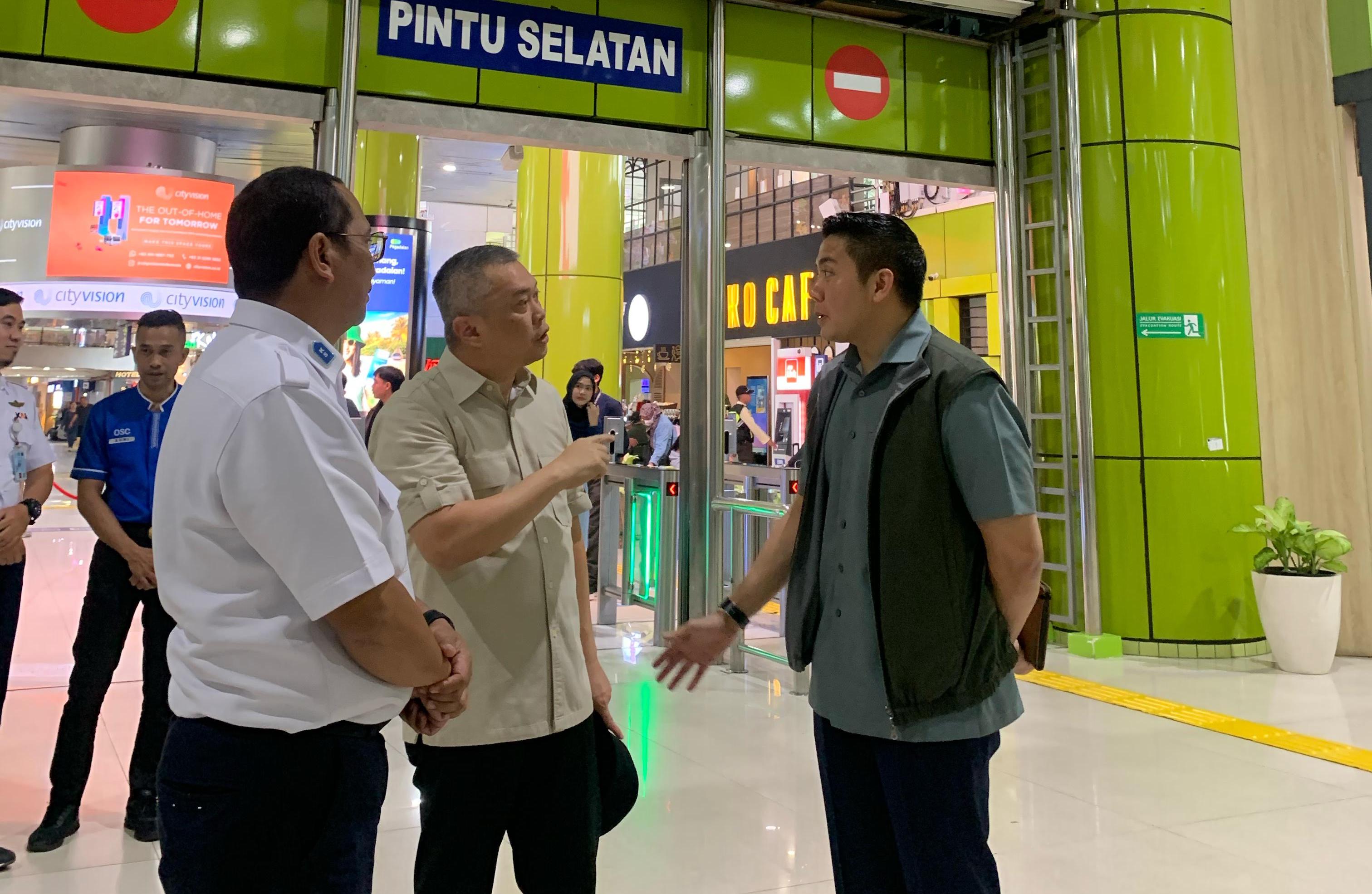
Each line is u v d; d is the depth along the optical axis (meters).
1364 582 5.08
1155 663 4.91
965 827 1.41
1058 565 5.27
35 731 3.54
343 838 1.06
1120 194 5.21
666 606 5.16
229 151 8.07
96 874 2.38
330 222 1.15
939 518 1.42
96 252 7.35
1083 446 5.11
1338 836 2.68
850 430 1.56
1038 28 5.43
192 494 1.03
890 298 1.51
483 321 1.54
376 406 6.82
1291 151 5.29
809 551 1.63
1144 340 5.13
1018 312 5.53
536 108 4.58
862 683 1.47
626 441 7.36
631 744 3.48
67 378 21.19
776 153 5.07
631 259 21.83
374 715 1.10
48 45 3.81
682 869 2.44
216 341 1.12
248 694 1.02
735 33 5.01
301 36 4.16
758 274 13.50
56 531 9.95
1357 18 5.14
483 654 1.51
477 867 1.51
